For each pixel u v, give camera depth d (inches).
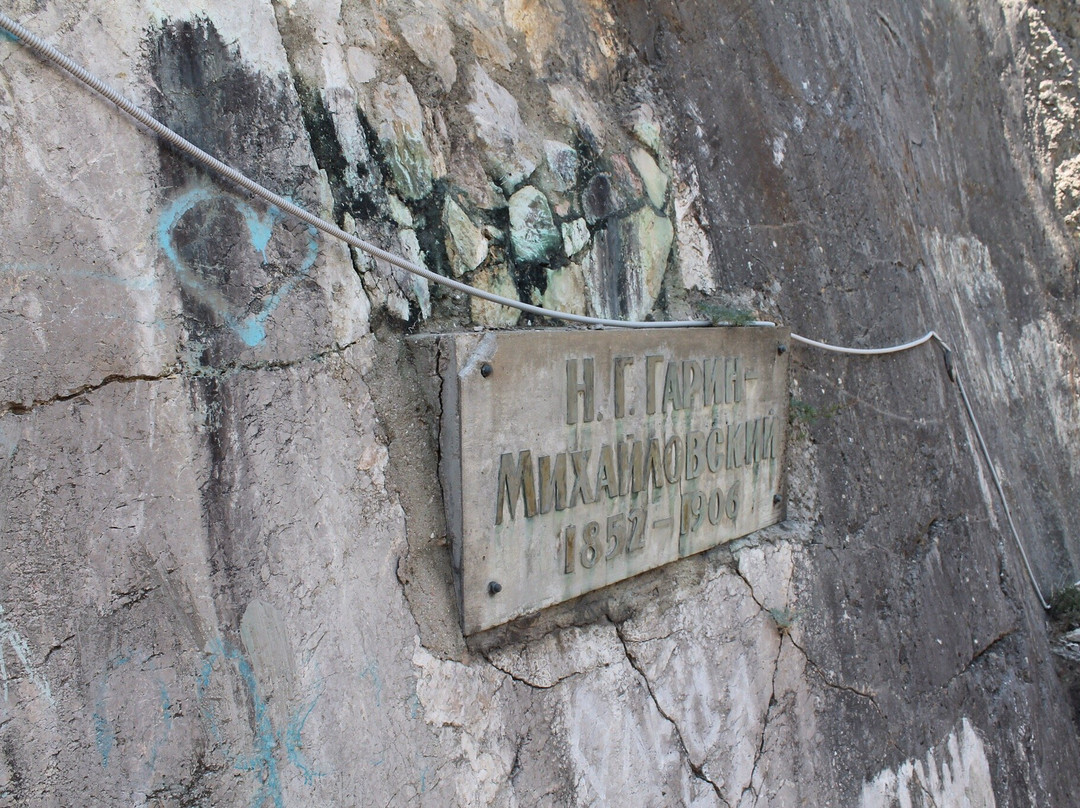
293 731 46.5
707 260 80.7
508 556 56.0
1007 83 169.9
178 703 42.5
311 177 51.1
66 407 39.8
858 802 84.2
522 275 64.8
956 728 97.8
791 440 85.0
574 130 73.0
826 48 108.0
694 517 71.2
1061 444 156.8
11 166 38.5
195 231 44.6
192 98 45.5
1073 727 118.6
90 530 40.3
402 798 50.9
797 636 82.5
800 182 94.8
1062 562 139.2
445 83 63.5
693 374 69.6
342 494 50.2
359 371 52.0
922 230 122.1
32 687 38.1
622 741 64.9
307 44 53.1
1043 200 171.5
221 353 45.4
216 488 44.7
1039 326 160.1
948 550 104.7
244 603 45.3
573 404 58.9
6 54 38.6
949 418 111.9
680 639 71.2
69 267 40.0
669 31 85.8
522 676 58.7
